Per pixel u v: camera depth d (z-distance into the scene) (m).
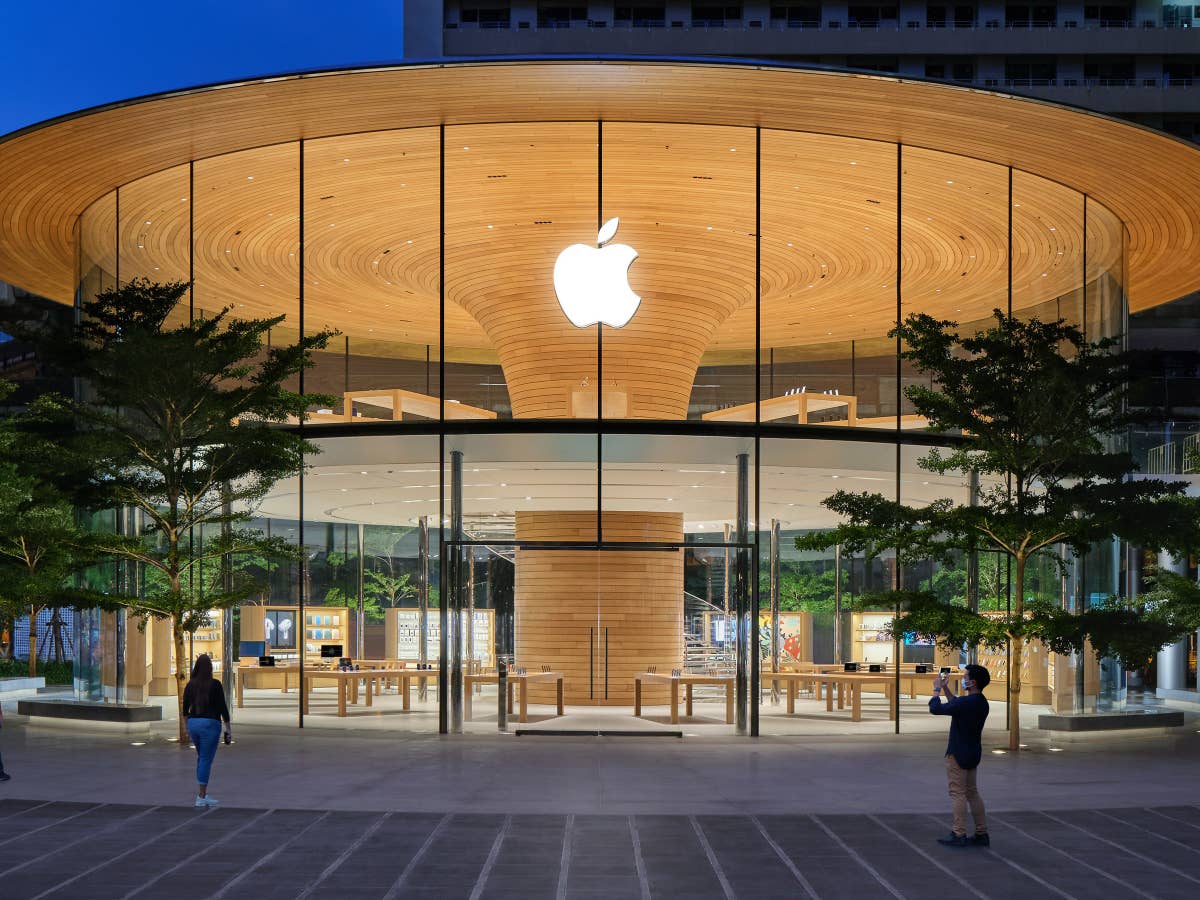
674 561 25.44
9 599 30.78
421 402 25.47
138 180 22.17
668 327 23.94
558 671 24.56
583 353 23.64
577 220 23.80
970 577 27.44
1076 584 22.44
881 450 21.33
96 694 22.50
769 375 28.14
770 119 19.55
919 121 19.42
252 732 20.88
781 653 34.16
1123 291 24.72
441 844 10.77
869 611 33.19
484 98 18.80
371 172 21.78
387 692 31.94
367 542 43.09
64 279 30.39
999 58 65.19
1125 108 63.31
